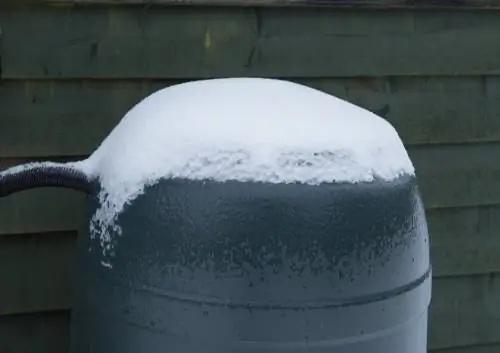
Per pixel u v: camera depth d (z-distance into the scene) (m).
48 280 2.48
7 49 2.39
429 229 2.68
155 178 2.07
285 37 2.52
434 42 2.62
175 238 2.04
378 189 2.07
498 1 2.62
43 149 2.44
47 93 2.43
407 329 2.10
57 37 2.41
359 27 2.56
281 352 2.02
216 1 2.46
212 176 2.04
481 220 2.72
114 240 2.09
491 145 2.70
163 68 2.47
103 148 2.20
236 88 2.18
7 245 2.45
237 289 2.02
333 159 2.06
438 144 2.66
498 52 2.66
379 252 2.05
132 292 2.07
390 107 2.61
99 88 2.45
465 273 2.72
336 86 2.57
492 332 2.76
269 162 2.04
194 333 2.03
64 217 2.47
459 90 2.65
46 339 2.49
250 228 2.02
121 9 2.44
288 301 2.02
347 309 2.04
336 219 2.04
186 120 2.09
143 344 2.07
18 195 2.44
